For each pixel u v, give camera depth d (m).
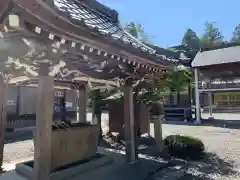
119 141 7.23
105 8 5.57
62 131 4.18
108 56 3.43
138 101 7.13
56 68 3.01
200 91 14.91
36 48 2.58
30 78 4.48
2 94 4.67
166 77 7.55
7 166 5.00
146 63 4.30
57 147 4.11
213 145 7.56
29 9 1.89
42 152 2.93
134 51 3.53
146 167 4.73
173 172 4.60
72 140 4.45
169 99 16.94
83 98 6.88
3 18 1.96
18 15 1.96
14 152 6.92
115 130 7.47
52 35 2.34
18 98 12.20
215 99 25.27
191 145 5.61
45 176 2.93
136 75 4.88
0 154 4.58
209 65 13.79
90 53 3.15
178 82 9.08
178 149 5.63
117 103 7.54
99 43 2.81
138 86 5.86
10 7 1.86
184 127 12.33
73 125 4.99
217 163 5.33
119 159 5.28
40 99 2.96
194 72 14.52
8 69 4.09
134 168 4.66
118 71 4.59
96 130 5.12
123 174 4.29
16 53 2.75
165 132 10.71
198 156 5.73
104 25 4.25
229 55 14.29
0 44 2.65
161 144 6.03
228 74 14.23
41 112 2.94
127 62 4.05
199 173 4.57
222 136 9.44
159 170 4.68
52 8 1.98
